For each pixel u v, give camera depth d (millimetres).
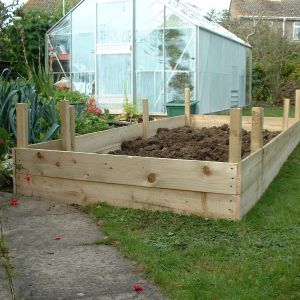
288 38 21953
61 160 4215
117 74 13500
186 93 8875
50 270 2809
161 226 3564
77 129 7148
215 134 7348
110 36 13469
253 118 4418
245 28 23094
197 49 12391
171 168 3805
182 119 8859
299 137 8203
